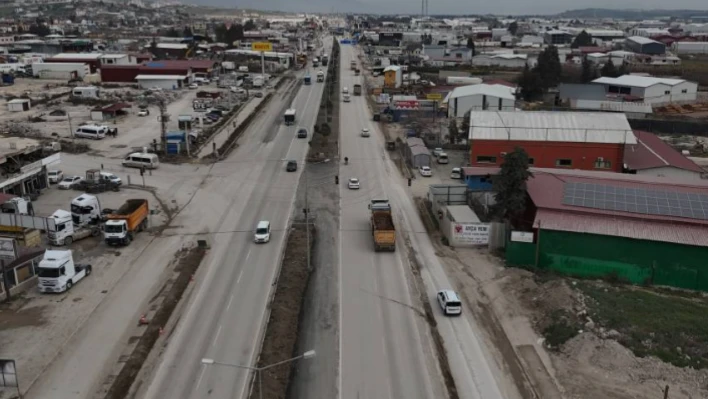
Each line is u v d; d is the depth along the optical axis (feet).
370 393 102.94
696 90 411.13
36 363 109.60
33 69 496.23
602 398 100.94
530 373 109.70
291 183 226.38
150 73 474.90
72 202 176.76
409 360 113.19
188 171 240.32
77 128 304.30
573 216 153.28
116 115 344.49
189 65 496.23
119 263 153.58
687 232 144.77
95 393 101.35
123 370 107.65
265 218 188.34
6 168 200.23
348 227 181.98
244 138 299.79
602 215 152.05
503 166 166.91
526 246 152.35
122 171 238.07
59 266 135.03
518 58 593.83
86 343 116.47
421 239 173.37
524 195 164.96
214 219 186.80
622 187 163.43
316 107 387.34
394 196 212.02
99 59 524.93
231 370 107.86
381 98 398.62
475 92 357.41
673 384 102.83
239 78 495.41
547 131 231.91
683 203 153.99
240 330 122.01
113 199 204.13
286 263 153.89
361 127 331.77
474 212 176.14
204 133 300.20
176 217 188.24
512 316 129.49
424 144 270.26
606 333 115.44
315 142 289.74
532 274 146.20
